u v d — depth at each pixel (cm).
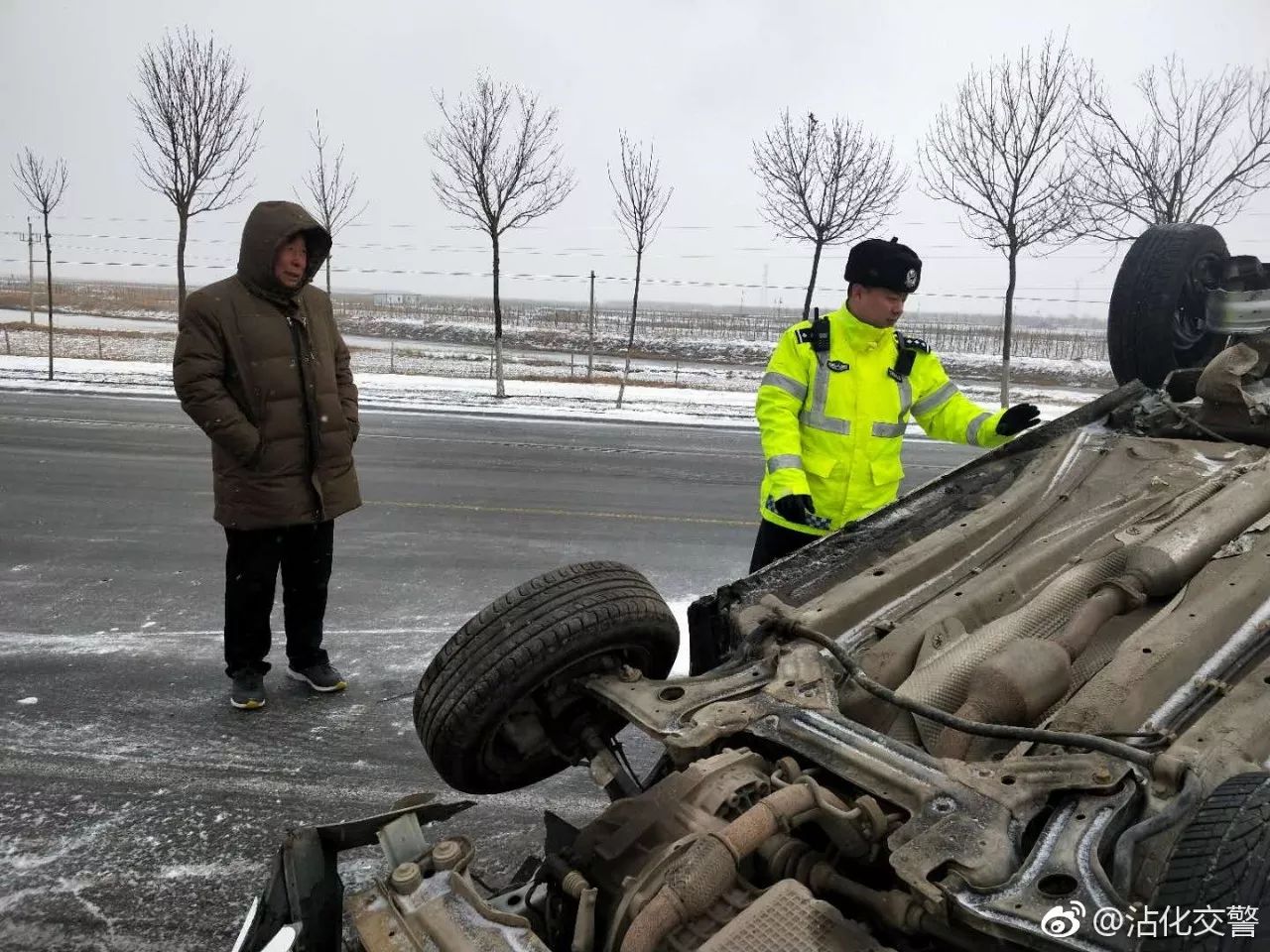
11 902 327
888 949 188
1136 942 172
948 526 385
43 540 782
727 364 3189
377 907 220
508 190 1855
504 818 388
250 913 221
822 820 220
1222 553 328
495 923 209
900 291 384
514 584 688
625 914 204
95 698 492
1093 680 268
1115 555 336
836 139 1748
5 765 422
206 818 382
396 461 1164
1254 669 268
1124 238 1531
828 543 372
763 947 189
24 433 1282
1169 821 199
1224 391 417
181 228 1889
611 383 2312
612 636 296
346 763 429
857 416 404
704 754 257
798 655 288
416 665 542
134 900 329
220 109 1872
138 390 1777
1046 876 191
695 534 842
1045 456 429
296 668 504
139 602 639
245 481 439
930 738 276
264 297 432
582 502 966
